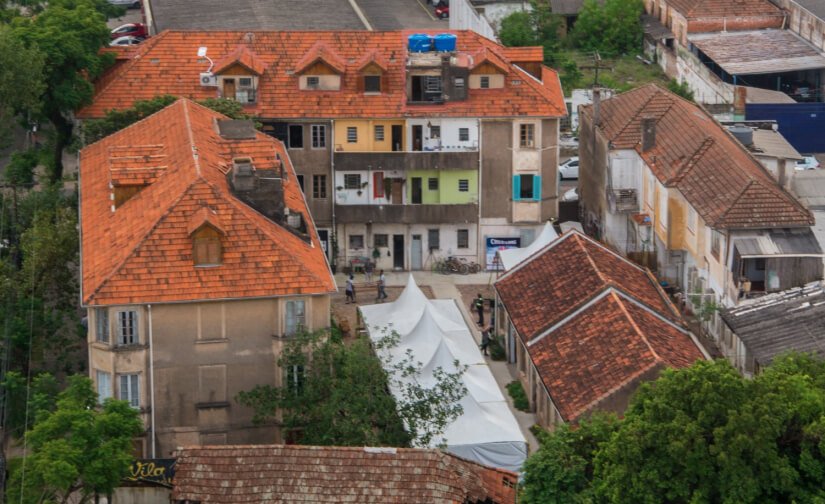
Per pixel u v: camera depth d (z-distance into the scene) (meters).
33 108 136.62
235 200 109.50
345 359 104.38
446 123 142.12
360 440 101.06
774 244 122.88
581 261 122.00
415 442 101.75
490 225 144.62
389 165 142.38
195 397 105.62
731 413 85.06
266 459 91.69
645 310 116.12
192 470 91.75
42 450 92.19
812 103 170.00
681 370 90.25
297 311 105.56
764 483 85.06
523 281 124.75
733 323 117.31
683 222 134.00
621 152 143.25
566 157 169.00
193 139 117.00
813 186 135.12
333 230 144.00
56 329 120.62
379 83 142.88
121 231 108.88
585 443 93.69
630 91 151.62
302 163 142.88
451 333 121.75
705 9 184.88
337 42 147.25
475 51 146.62
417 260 145.62
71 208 130.00
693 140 136.75
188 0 196.62
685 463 85.38
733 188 126.88
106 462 92.44
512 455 105.62
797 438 87.25
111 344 103.88
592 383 106.94
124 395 104.94
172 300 103.31
